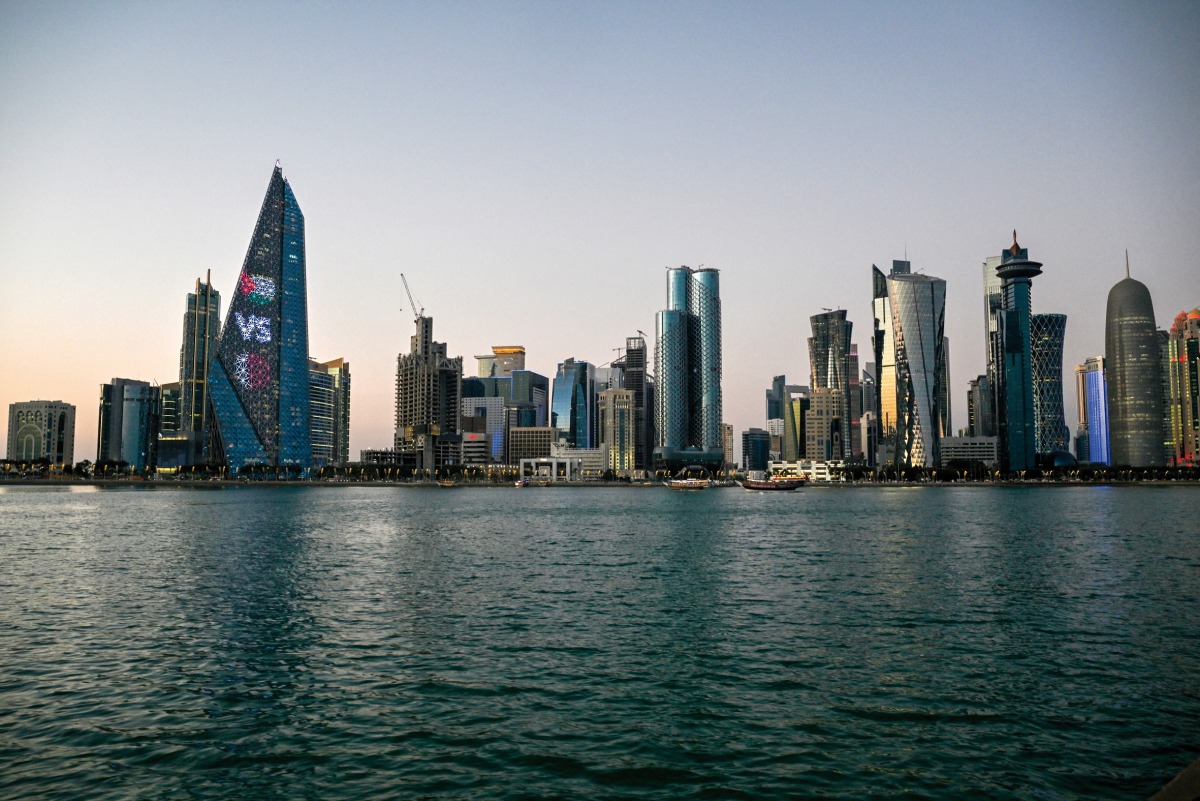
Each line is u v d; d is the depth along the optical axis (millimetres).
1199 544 111875
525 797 26141
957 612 58312
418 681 39344
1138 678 39875
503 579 76750
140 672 40781
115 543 113875
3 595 65188
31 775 27688
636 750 30172
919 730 32281
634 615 57250
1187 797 7969
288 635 49938
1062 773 27969
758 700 36281
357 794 26359
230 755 29578
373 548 108938
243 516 187375
